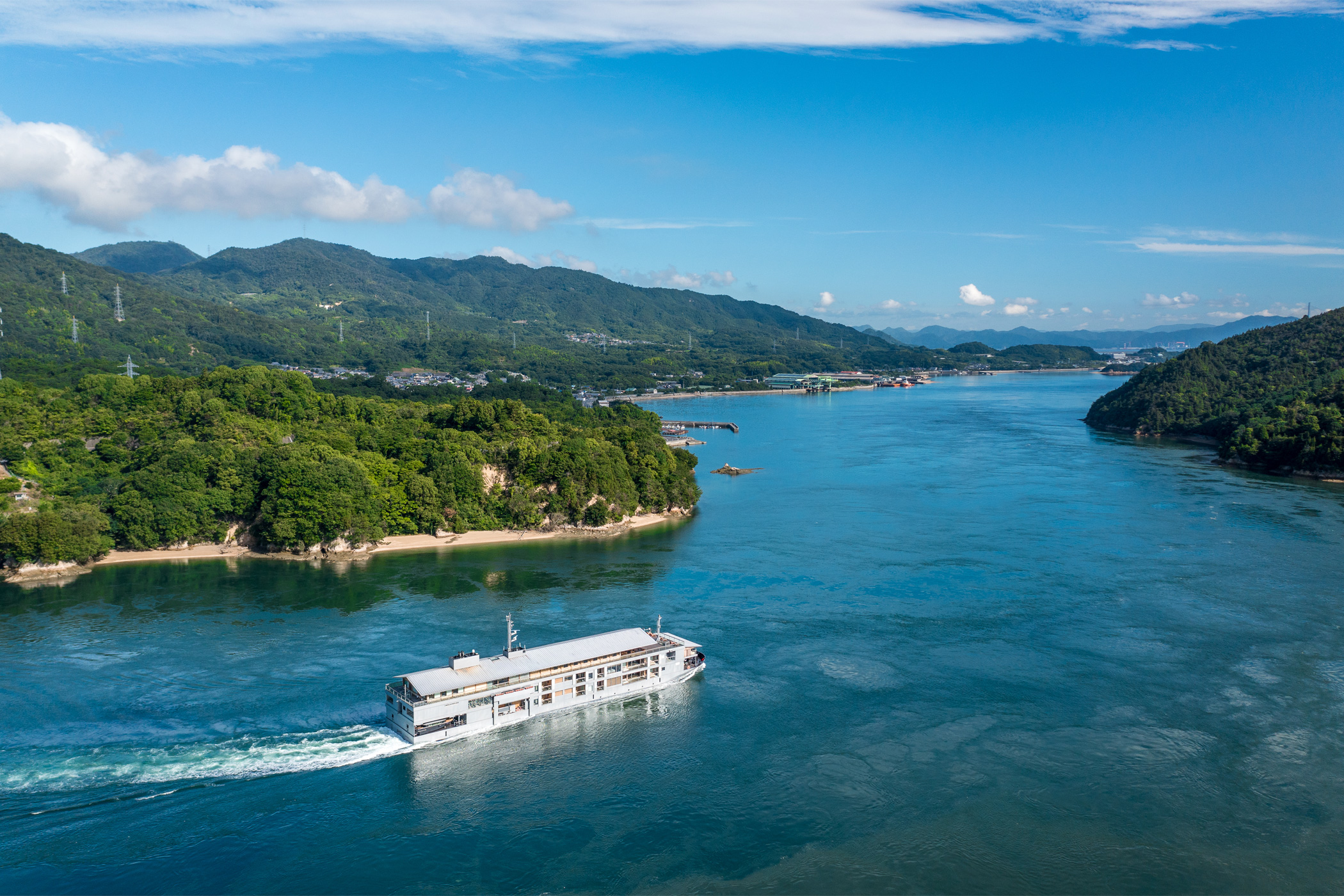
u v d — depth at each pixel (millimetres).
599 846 103062
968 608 180625
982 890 95562
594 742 127250
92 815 106500
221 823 106062
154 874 96750
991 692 141500
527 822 107875
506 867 99062
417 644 159250
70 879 95375
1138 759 121062
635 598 189375
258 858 99875
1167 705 136500
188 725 128125
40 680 142750
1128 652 156875
